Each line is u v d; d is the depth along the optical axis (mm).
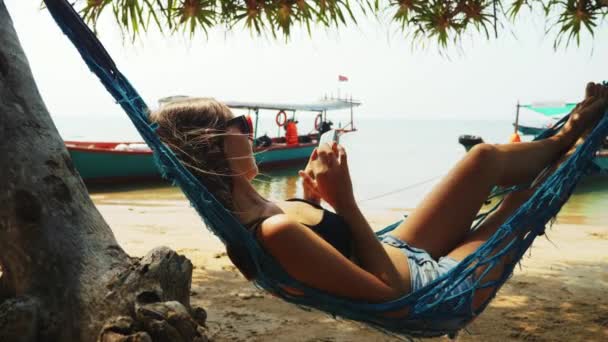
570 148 2877
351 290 2268
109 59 2426
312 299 2336
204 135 2314
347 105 28656
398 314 2381
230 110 2420
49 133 3078
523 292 6641
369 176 25625
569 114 2990
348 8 5625
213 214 2232
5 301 2814
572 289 6805
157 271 2854
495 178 2684
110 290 2807
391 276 2348
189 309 2998
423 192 20047
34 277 2873
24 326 2760
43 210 2910
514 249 2559
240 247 2340
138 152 20656
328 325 5375
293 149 25969
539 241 10203
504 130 198750
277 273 2254
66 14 2330
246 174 2391
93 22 5117
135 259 2992
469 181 2660
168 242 9352
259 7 5742
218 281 6844
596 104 2889
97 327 2748
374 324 2471
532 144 2805
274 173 25109
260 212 2332
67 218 2961
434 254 2652
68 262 2889
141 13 5246
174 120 2355
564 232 11336
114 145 24625
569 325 5488
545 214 2551
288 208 2451
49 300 2852
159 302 2779
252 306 5895
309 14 5816
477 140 21656
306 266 2197
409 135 109250
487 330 5328
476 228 2814
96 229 3029
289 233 2174
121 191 18984
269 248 2227
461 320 2475
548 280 7211
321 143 2455
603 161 17656
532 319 5668
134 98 2459
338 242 2369
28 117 3025
